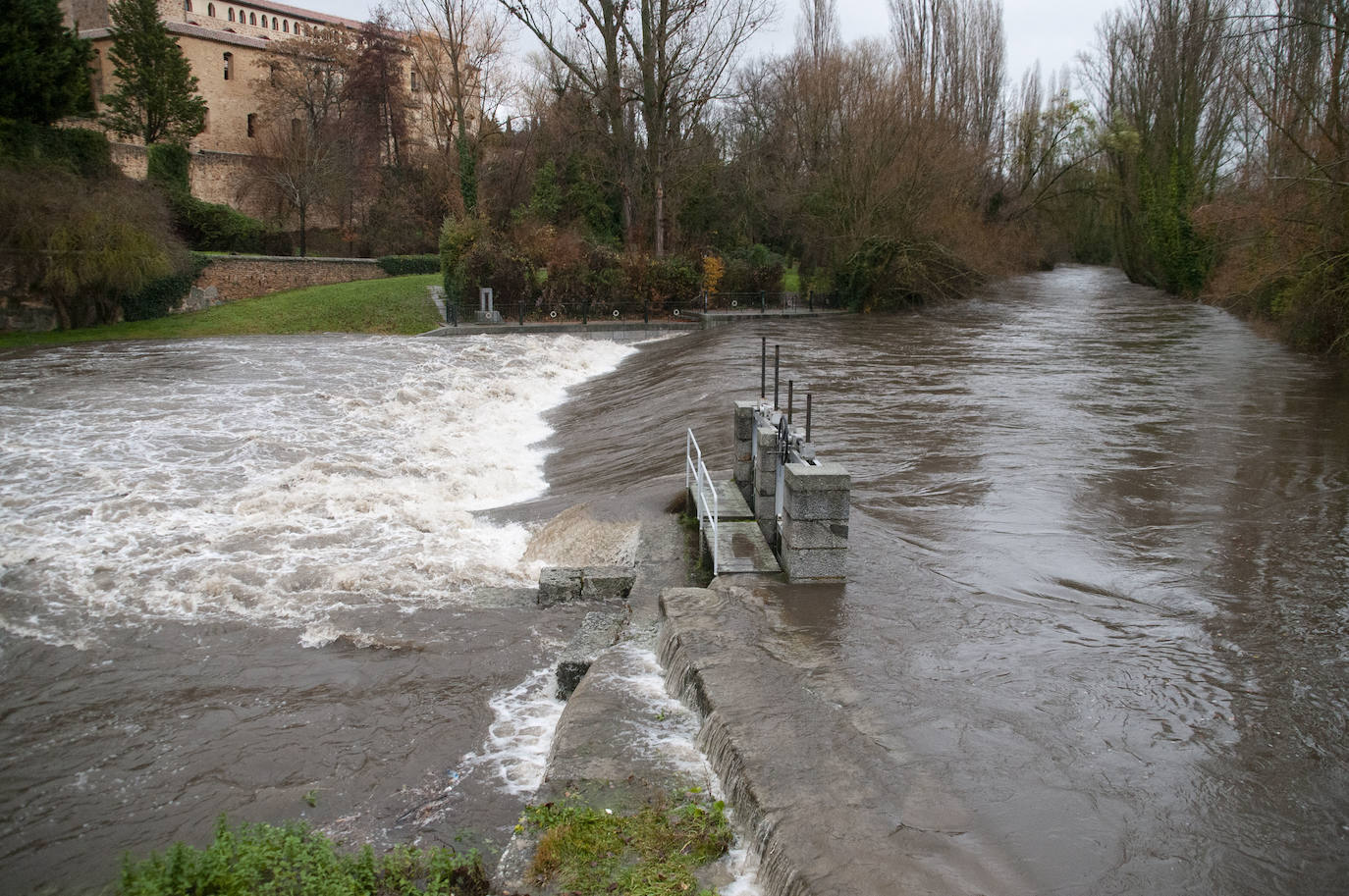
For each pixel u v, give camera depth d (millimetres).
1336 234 23422
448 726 7973
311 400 21016
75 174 34750
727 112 62656
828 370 24062
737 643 7938
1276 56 27562
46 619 9883
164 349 29094
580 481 15258
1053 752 6293
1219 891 4926
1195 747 6406
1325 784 5969
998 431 16469
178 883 5039
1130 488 12852
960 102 55031
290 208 53562
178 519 12906
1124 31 56969
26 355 27281
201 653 9273
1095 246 88312
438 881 5398
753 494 11914
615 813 5930
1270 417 17562
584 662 8477
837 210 42719
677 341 33562
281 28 69625
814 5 49906
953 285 44031
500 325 34188
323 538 12383
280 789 7082
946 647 7969
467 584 10992
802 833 5277
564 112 49000
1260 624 8516
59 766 7406
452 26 42094
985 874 4988
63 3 56000
